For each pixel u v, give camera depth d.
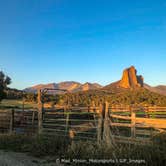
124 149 10.48
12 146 14.21
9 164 9.97
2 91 45.09
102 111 13.16
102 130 13.04
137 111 23.80
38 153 12.31
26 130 18.34
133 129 12.60
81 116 19.88
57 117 19.69
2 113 21.45
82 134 15.81
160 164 9.45
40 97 18.02
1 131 19.95
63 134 16.34
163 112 21.67
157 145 10.48
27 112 20.44
